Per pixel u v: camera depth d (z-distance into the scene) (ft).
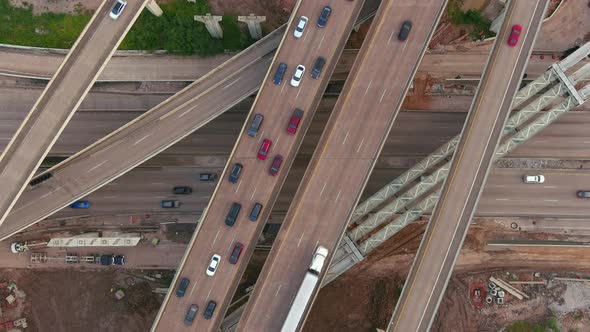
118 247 272.51
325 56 227.40
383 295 268.82
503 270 271.49
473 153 224.53
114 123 274.57
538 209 270.26
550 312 267.39
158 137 238.07
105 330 270.87
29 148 213.25
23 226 232.53
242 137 224.74
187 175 275.18
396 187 236.02
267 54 247.91
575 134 271.08
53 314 271.69
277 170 223.10
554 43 273.75
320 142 223.71
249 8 270.26
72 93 215.10
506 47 229.45
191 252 222.28
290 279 220.02
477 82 271.90
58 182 235.40
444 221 221.87
